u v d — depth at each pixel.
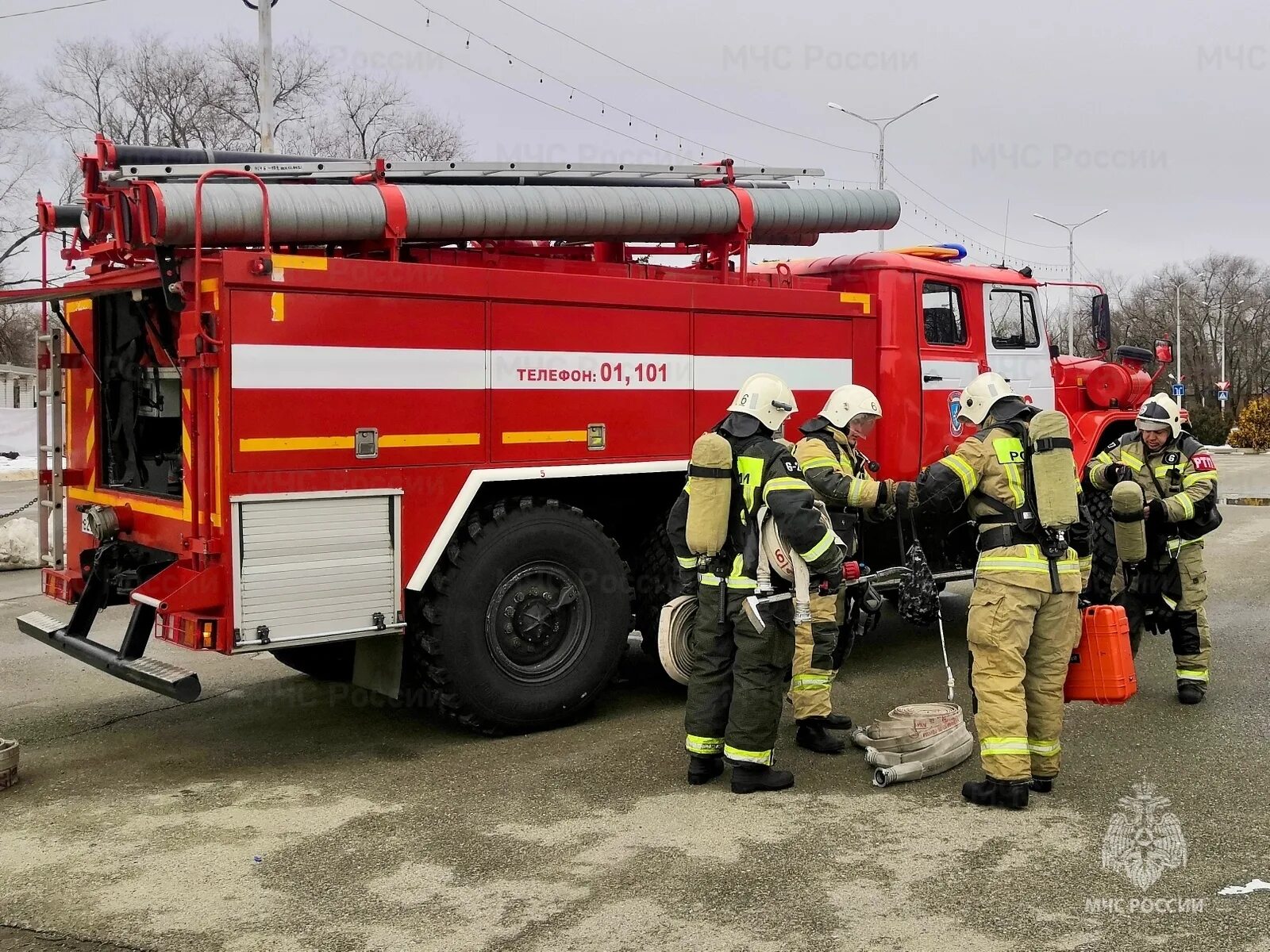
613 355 5.55
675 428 5.79
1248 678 6.20
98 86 30.00
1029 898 3.43
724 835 3.99
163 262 4.61
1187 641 5.67
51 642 5.28
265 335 4.53
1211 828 3.98
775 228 6.52
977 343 7.19
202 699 6.16
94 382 5.81
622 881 3.59
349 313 4.74
